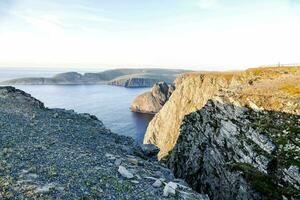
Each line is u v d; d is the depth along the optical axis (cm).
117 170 2984
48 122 4428
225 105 6281
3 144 3131
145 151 5241
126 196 2439
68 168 2775
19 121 4125
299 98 5659
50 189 2273
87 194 2333
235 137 5362
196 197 2759
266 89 6638
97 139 4284
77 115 5659
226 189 4794
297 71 9581
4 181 2302
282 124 5019
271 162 4409
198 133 6662
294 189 3872
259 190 4075
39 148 3192
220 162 5338
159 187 2784
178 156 7169
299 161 4147
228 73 13662
